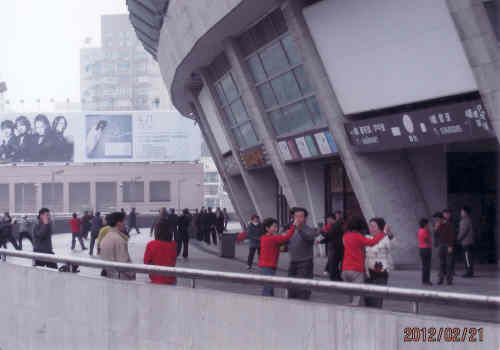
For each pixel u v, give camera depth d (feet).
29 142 343.46
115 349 27.91
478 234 69.46
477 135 54.13
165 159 346.33
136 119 345.10
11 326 35.68
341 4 66.39
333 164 89.61
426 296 17.03
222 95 115.85
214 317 23.50
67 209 361.51
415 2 57.31
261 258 34.45
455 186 69.51
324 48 71.72
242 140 115.34
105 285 28.58
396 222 70.79
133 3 114.11
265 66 89.56
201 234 134.51
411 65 60.64
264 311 21.62
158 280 28.91
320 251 88.63
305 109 83.25
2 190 366.63
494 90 50.16
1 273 36.94
